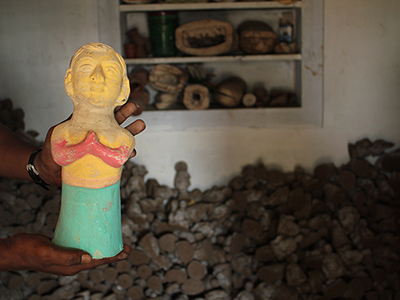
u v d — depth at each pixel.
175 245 2.74
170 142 2.94
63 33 2.83
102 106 1.20
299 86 2.99
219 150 2.96
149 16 2.98
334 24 2.79
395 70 2.86
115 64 1.21
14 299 2.66
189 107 2.91
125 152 1.19
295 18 3.05
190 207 2.83
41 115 2.94
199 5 2.76
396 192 2.77
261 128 2.93
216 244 2.87
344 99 2.89
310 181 2.84
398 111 2.91
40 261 1.08
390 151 2.94
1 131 1.42
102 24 2.80
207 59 2.84
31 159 1.31
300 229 2.73
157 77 2.90
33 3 2.80
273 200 2.83
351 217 2.75
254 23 3.06
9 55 2.87
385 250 2.69
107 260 1.22
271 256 2.73
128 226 2.76
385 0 2.76
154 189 2.88
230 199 2.83
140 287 2.72
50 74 2.89
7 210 2.72
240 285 2.78
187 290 2.74
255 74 3.28
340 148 2.96
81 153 1.13
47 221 2.73
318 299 2.68
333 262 2.67
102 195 1.19
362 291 2.67
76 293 2.73
